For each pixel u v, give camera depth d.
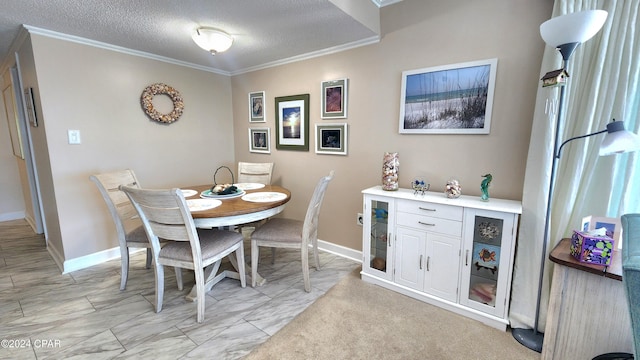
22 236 3.31
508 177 1.92
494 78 1.88
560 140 1.57
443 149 2.16
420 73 2.17
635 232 0.90
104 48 2.54
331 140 2.78
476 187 2.05
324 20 2.03
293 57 2.92
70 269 2.47
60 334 1.68
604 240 1.23
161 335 1.68
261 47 2.63
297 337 1.67
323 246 3.01
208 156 3.53
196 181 3.43
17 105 3.04
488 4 1.86
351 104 2.60
